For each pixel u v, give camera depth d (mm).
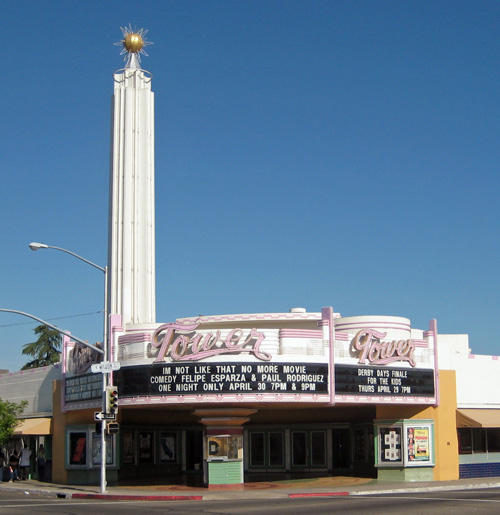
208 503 32688
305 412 51125
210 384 40031
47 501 35406
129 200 64500
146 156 65688
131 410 47625
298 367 40875
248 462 53906
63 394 49500
